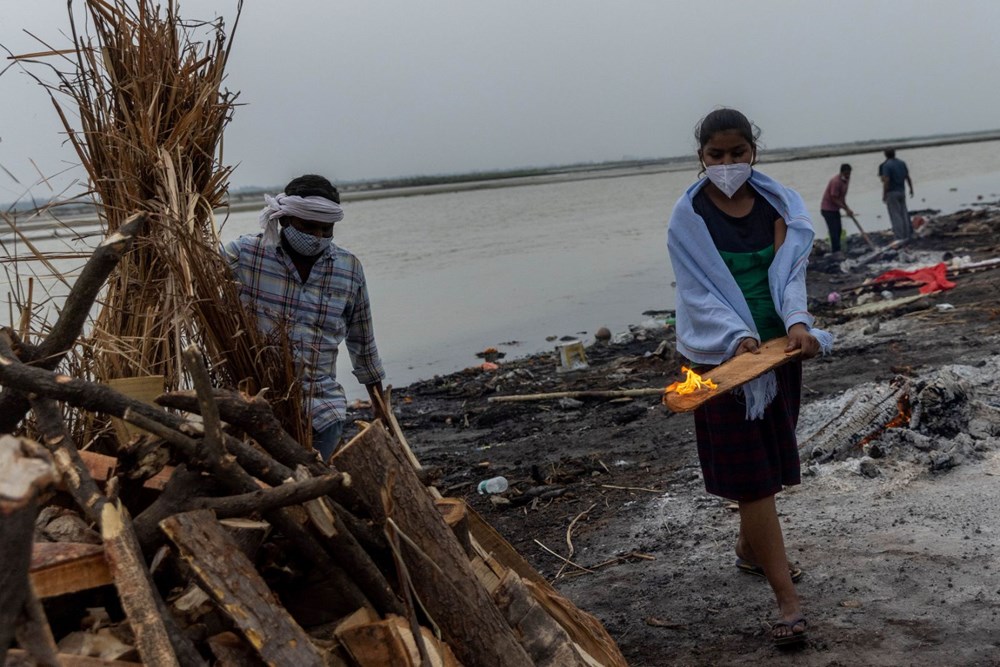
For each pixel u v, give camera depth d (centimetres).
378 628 227
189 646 202
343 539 241
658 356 1022
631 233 2858
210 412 230
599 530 523
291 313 390
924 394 542
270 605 211
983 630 349
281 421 333
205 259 335
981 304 1015
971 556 405
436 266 2248
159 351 344
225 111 380
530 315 1470
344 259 403
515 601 266
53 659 163
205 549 212
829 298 1245
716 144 369
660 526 509
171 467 252
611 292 1644
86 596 221
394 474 253
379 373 428
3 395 235
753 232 379
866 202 3209
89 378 337
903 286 1264
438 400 984
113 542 204
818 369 806
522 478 657
